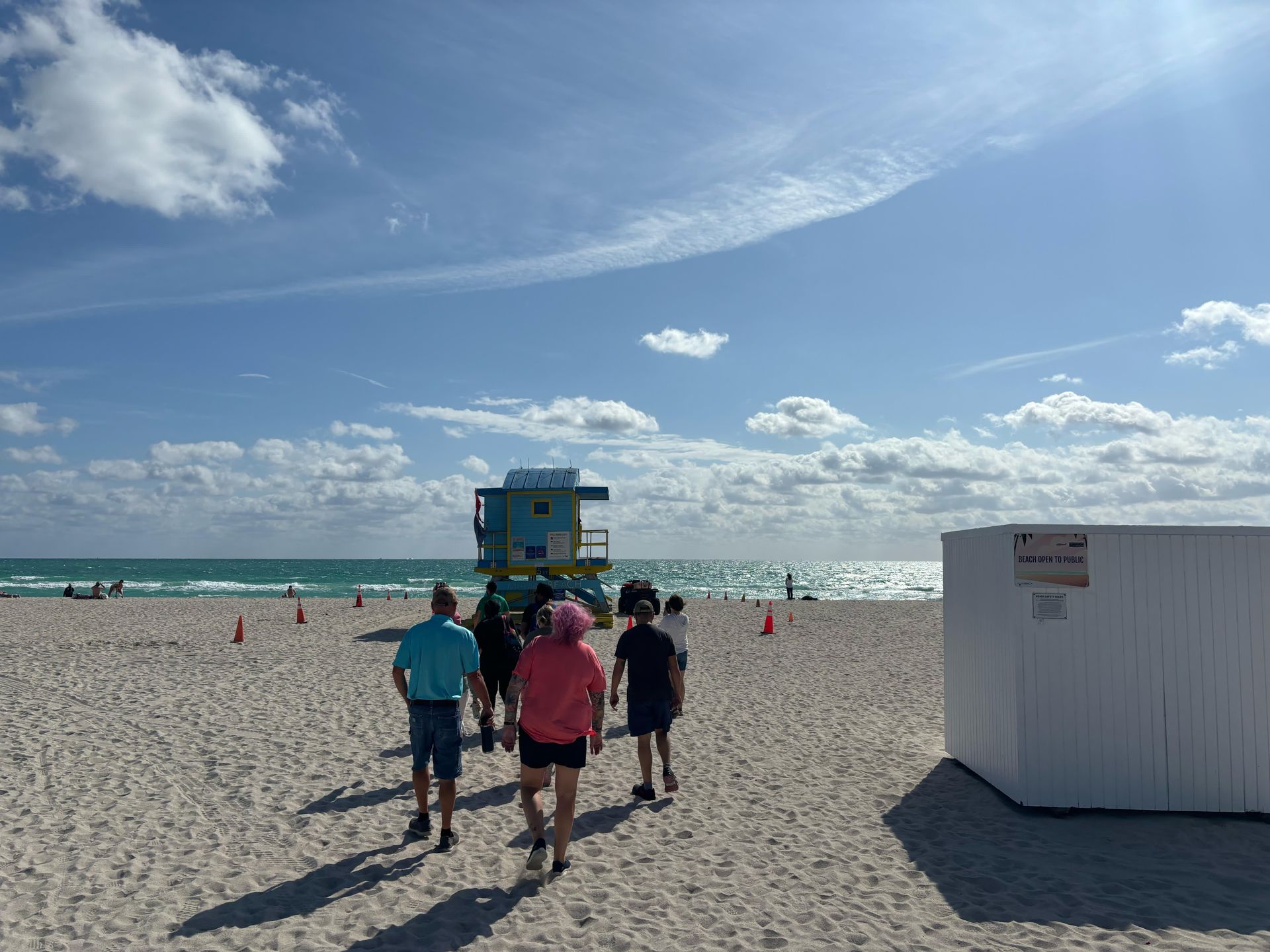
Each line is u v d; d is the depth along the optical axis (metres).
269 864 5.25
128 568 120.75
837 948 4.21
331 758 7.90
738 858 5.49
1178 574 6.47
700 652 16.92
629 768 7.82
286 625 21.88
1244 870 5.29
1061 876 5.19
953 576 8.07
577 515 21.42
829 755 8.34
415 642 5.65
